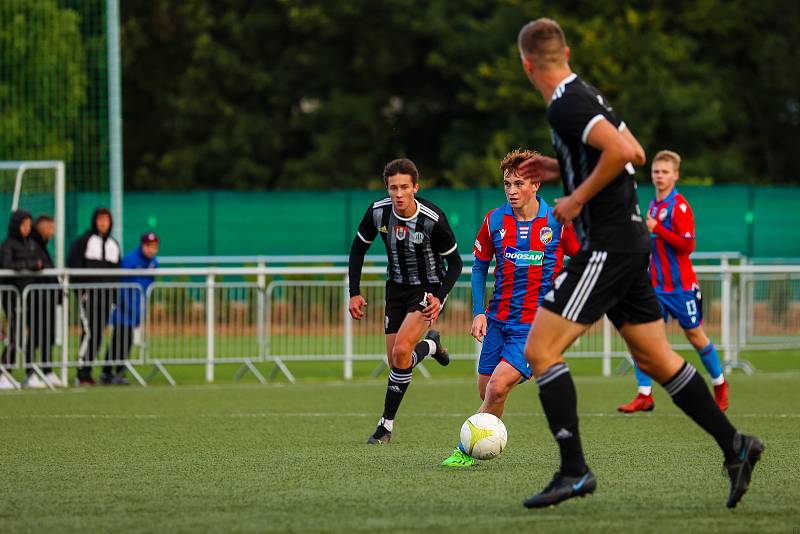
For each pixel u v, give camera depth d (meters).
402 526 14.57
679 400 15.46
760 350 49.41
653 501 16.39
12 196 47.50
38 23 68.31
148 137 103.81
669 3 97.00
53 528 14.69
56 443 23.97
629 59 93.19
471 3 98.94
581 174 15.02
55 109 68.25
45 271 38.75
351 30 100.75
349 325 42.38
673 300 29.53
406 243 23.53
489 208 68.81
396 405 23.81
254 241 70.50
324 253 70.44
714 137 95.00
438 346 24.83
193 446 23.38
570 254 20.67
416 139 105.44
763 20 99.31
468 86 101.25
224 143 99.50
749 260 66.06
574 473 15.27
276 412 30.58
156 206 70.75
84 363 39.25
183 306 41.22
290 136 103.06
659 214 29.70
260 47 102.44
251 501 16.58
